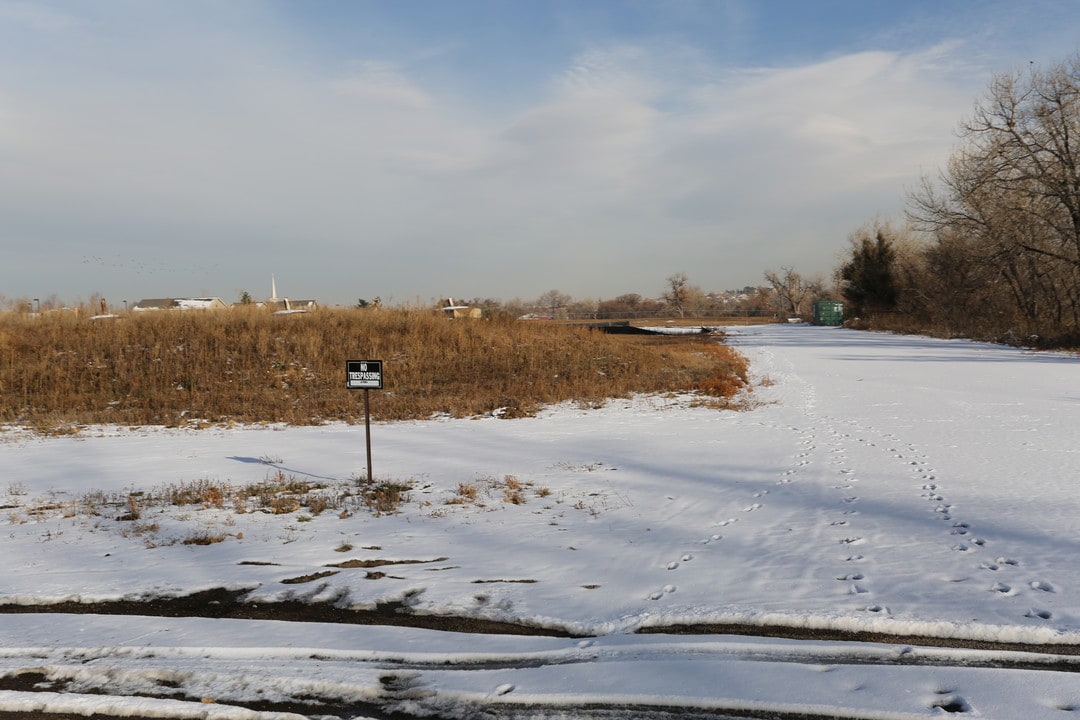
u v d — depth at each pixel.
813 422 15.59
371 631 5.34
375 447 13.77
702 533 7.65
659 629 5.26
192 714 4.24
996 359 32.31
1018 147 43.00
